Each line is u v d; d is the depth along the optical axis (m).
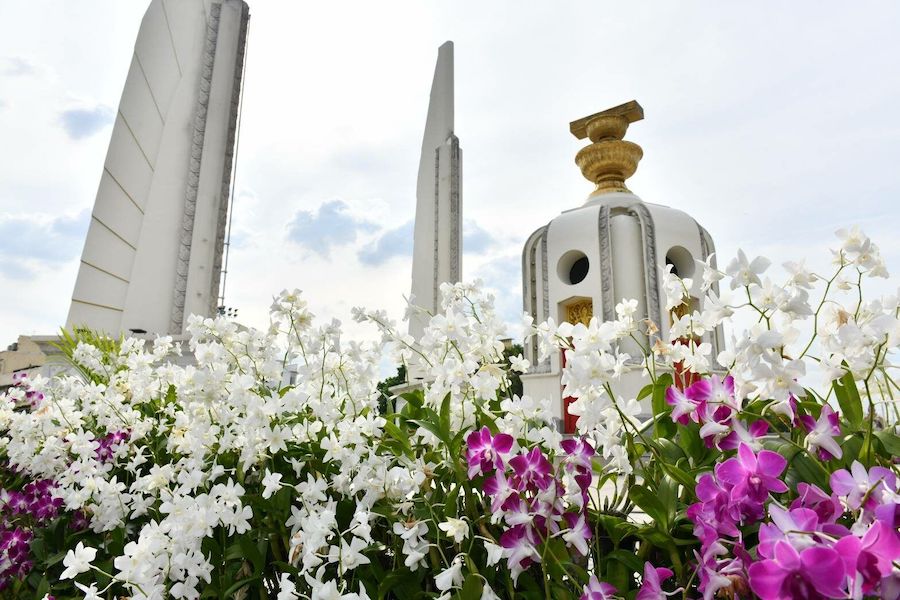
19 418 2.45
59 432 2.40
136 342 2.96
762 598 0.64
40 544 2.03
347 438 1.46
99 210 9.15
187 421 1.85
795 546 0.68
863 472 0.80
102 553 1.97
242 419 1.59
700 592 0.97
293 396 1.54
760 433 0.99
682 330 1.23
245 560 1.53
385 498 1.38
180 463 1.72
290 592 1.11
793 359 1.00
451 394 1.48
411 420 1.40
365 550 1.32
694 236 11.33
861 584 0.61
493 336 1.54
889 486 0.76
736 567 0.85
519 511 1.04
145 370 2.48
